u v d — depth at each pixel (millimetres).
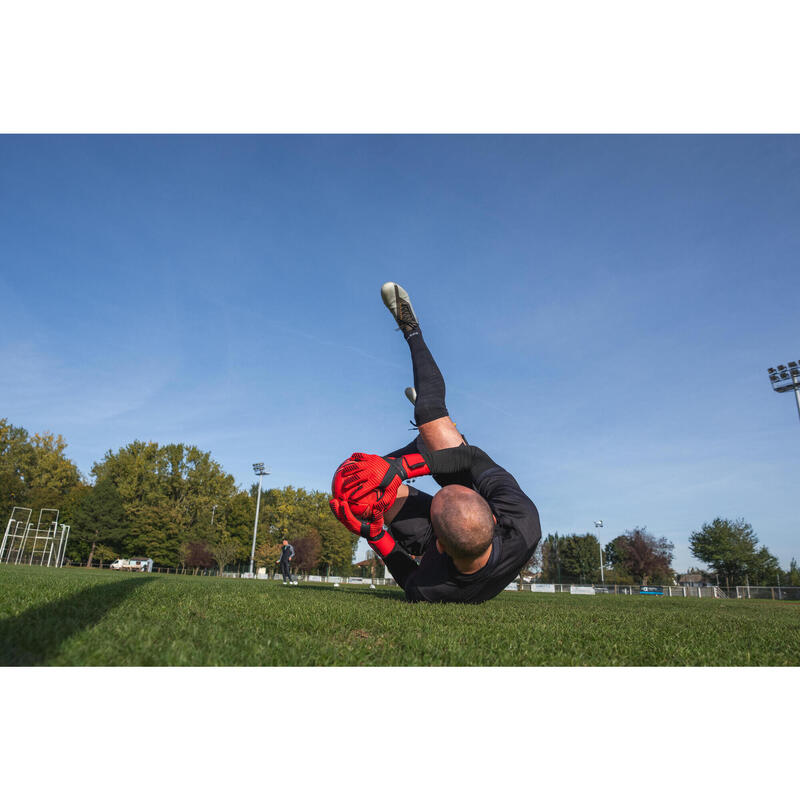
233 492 68062
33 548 36719
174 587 4645
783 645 2918
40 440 59969
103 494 56875
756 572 58688
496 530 4410
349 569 77438
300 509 72312
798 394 30969
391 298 6102
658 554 55531
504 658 2262
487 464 4922
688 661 2438
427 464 4582
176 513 62094
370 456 4352
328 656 2090
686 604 8844
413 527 5133
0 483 53938
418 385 5617
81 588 3928
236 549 61469
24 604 2721
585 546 73750
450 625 2914
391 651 2273
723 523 58812
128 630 2139
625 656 2457
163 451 64750
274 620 2736
